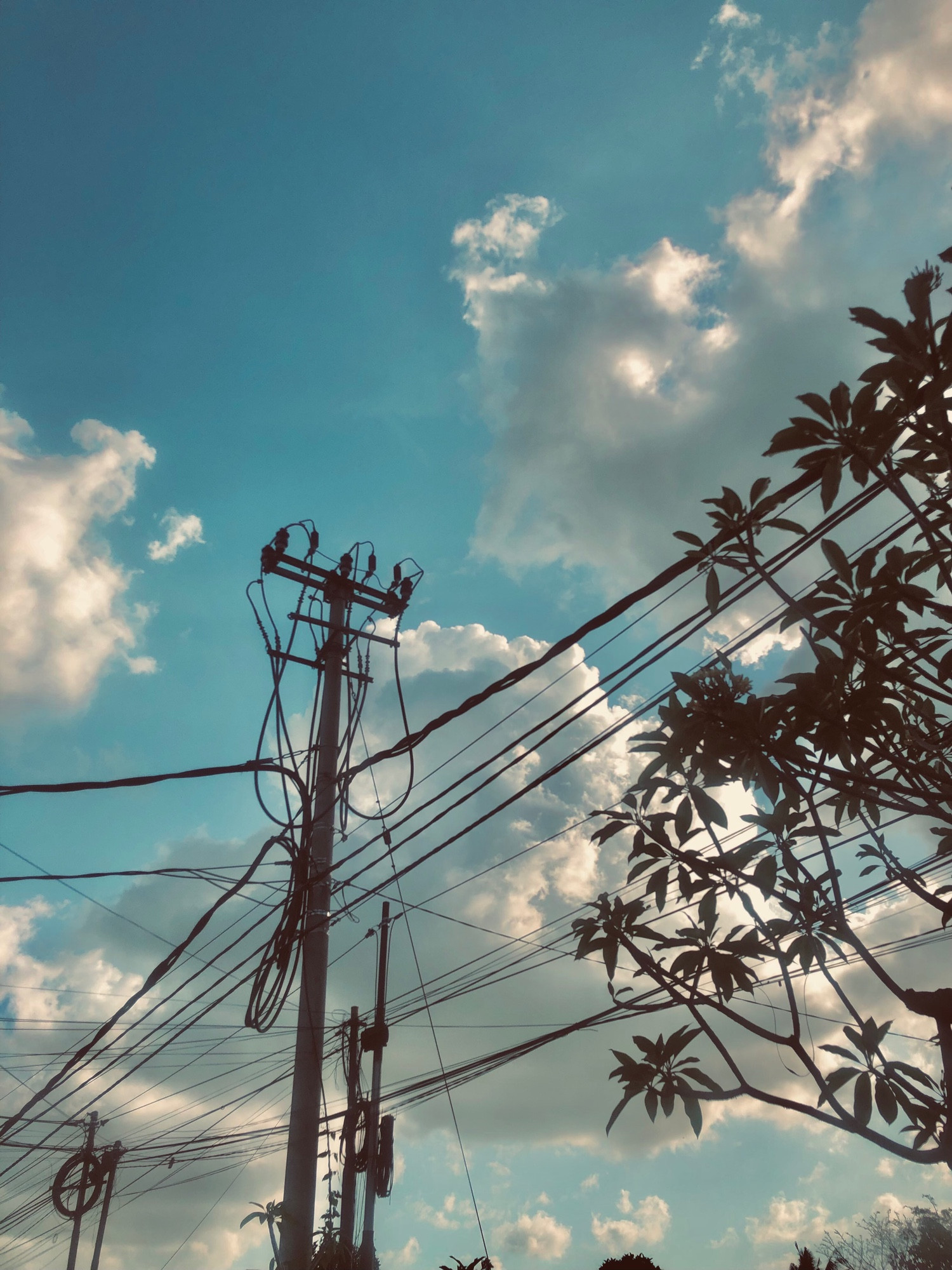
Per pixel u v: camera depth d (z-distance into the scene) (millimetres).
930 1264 9031
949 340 3080
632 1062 3693
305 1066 9531
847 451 3475
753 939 3781
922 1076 3303
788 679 3801
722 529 4012
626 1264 8930
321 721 11742
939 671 3660
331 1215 14625
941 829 4629
